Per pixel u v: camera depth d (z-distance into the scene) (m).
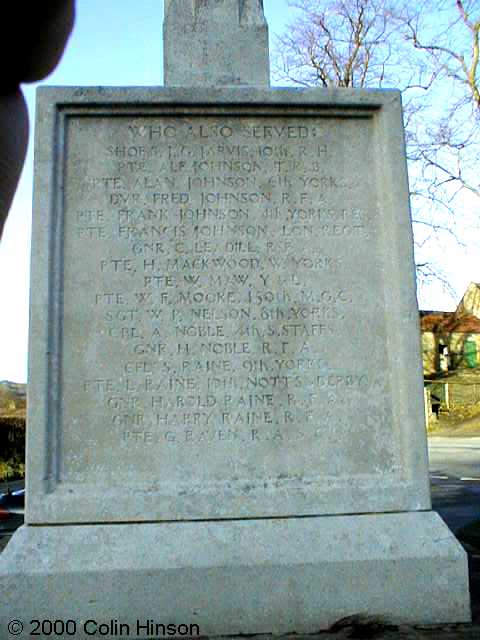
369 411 3.99
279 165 4.24
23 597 3.35
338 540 3.61
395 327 4.07
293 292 4.09
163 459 3.81
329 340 4.05
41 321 3.83
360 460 3.92
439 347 40.12
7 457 14.04
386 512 3.80
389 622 3.49
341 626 3.46
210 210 4.14
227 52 4.63
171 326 3.97
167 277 4.02
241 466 3.85
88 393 3.84
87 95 4.14
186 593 3.42
